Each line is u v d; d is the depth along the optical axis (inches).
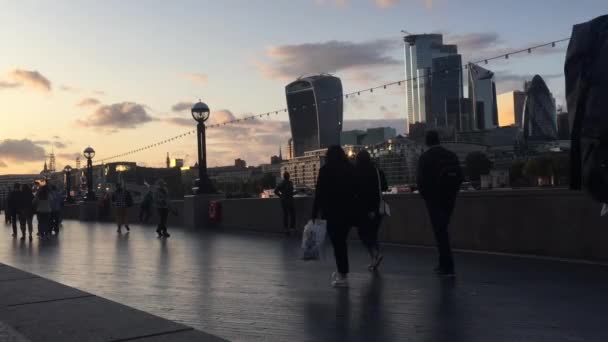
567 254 378.9
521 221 410.6
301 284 319.3
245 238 661.3
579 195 371.6
